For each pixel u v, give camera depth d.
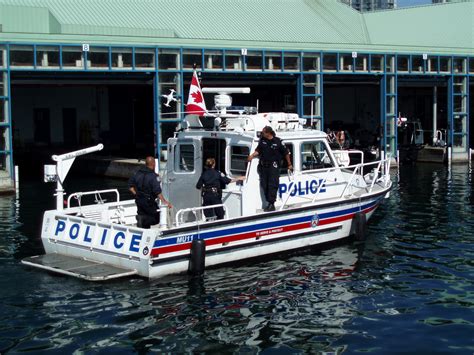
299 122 14.38
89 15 32.53
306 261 12.96
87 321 9.70
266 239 12.80
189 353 8.65
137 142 41.91
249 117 13.12
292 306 10.41
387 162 16.11
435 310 10.20
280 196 13.38
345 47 31.72
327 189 14.20
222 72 28.75
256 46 29.50
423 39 41.41
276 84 33.03
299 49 30.50
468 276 11.99
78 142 41.69
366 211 14.87
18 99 39.84
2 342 8.96
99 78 27.08
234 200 12.90
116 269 11.46
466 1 41.59
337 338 9.12
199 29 34.22
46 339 9.06
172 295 10.80
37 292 10.93
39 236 15.98
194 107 13.78
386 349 8.74
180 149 13.79
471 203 20.30
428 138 40.16
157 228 11.66
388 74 33.03
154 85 27.48
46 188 26.12
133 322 9.66
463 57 35.16
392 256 13.45
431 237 15.27
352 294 10.99
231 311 10.15
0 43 23.88
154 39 27.11
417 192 23.06
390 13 42.62
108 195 23.89
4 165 24.16
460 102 35.47
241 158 13.02
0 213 19.59
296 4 41.38
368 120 43.25
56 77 26.34
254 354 8.61
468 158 35.50
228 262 12.41
